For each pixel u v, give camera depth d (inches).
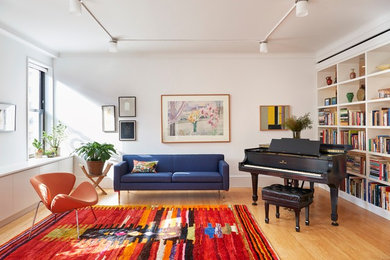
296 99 222.4
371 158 160.7
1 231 132.2
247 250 111.0
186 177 182.4
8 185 141.5
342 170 142.6
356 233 129.0
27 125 185.9
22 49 180.1
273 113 221.0
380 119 152.1
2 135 161.6
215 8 133.0
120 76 218.7
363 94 172.2
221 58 219.8
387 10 137.0
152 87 219.1
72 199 121.1
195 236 124.7
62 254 107.9
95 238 122.7
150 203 179.2
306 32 169.0
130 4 128.1
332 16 144.3
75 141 219.0
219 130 220.4
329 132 203.5
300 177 141.9
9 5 129.3
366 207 164.6
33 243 117.9
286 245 116.8
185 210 162.6
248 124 221.5
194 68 219.3
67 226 137.3
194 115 220.1
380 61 160.7
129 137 218.4
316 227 136.6
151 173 191.9
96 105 219.0
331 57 199.3
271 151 164.7
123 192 208.7
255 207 169.0
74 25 155.6
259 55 219.9
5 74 164.4
